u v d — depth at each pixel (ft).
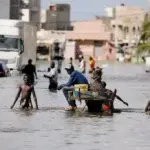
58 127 108.17
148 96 184.55
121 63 642.63
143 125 112.78
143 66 534.37
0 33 296.30
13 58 296.10
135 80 284.61
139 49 411.75
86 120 119.03
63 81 251.80
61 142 91.76
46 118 121.39
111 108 133.59
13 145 88.58
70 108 138.10
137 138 96.68
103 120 119.55
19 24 298.15
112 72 380.78
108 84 247.09
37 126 109.19
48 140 93.50
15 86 213.66
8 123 112.78
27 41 313.94
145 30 402.11
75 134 100.07
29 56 322.14
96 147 87.71
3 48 296.51
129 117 125.80
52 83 203.51
